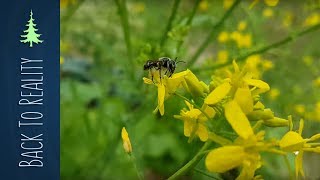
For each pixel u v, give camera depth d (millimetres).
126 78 122
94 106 162
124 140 66
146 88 117
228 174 60
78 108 143
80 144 138
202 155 61
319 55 156
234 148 52
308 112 141
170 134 148
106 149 130
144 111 117
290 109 141
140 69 116
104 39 160
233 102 54
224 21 113
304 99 144
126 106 156
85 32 161
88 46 162
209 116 61
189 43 166
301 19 177
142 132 142
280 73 149
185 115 61
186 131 61
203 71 117
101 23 164
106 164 130
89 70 176
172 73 73
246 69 58
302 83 150
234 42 146
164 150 146
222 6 150
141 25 172
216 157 52
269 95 140
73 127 140
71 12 127
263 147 54
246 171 54
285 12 174
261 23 162
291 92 146
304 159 141
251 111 56
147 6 171
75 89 145
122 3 116
